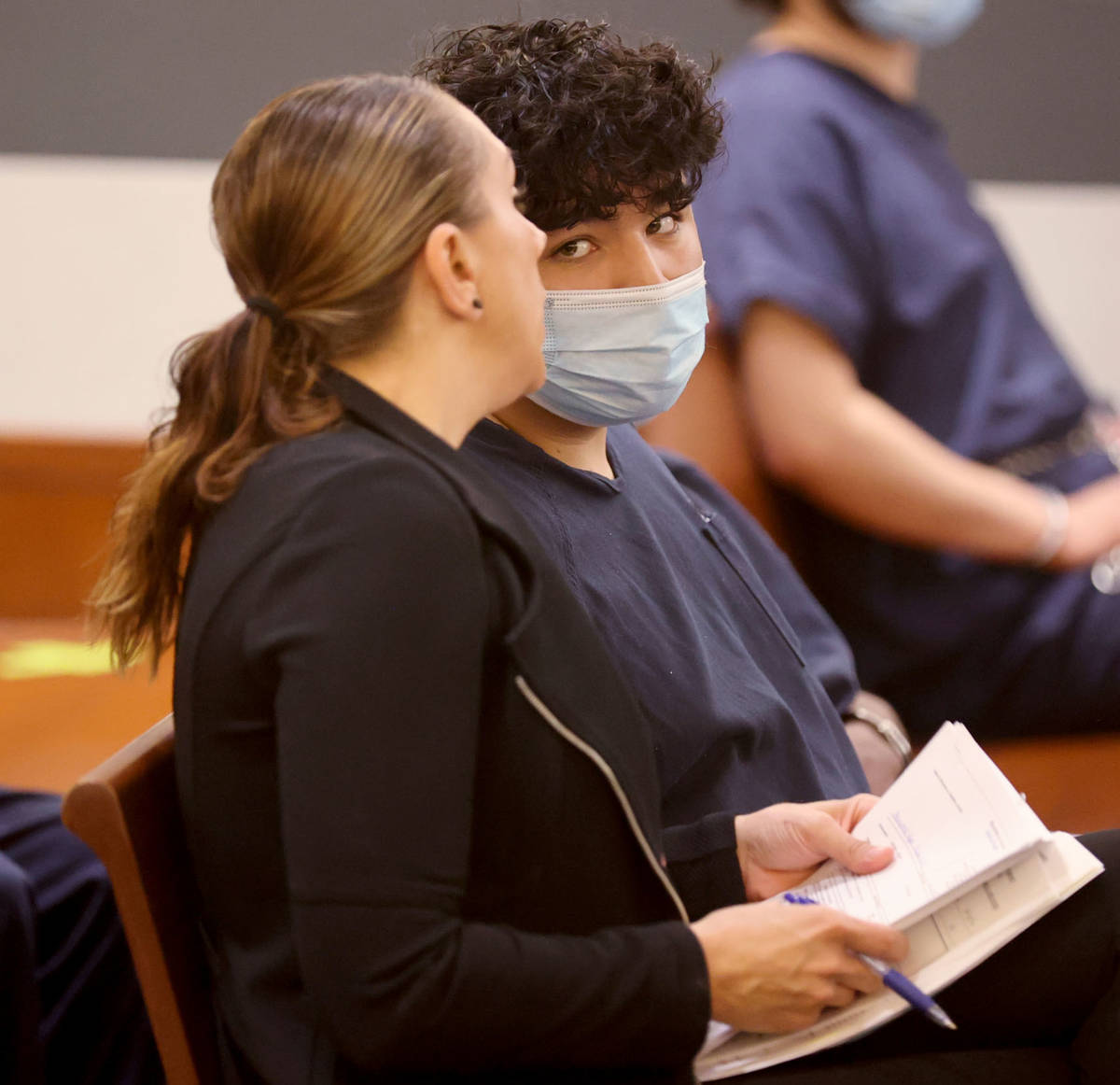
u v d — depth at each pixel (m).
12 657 9.52
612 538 4.96
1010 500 8.80
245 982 3.90
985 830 4.19
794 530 9.08
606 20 5.19
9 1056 4.77
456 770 3.47
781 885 4.63
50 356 11.41
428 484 3.57
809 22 9.34
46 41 10.90
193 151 11.23
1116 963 4.41
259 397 3.81
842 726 5.71
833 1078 4.32
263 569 3.53
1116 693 9.03
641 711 4.71
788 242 8.62
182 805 3.95
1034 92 13.69
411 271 3.74
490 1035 3.44
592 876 3.87
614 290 4.84
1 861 4.93
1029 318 9.53
